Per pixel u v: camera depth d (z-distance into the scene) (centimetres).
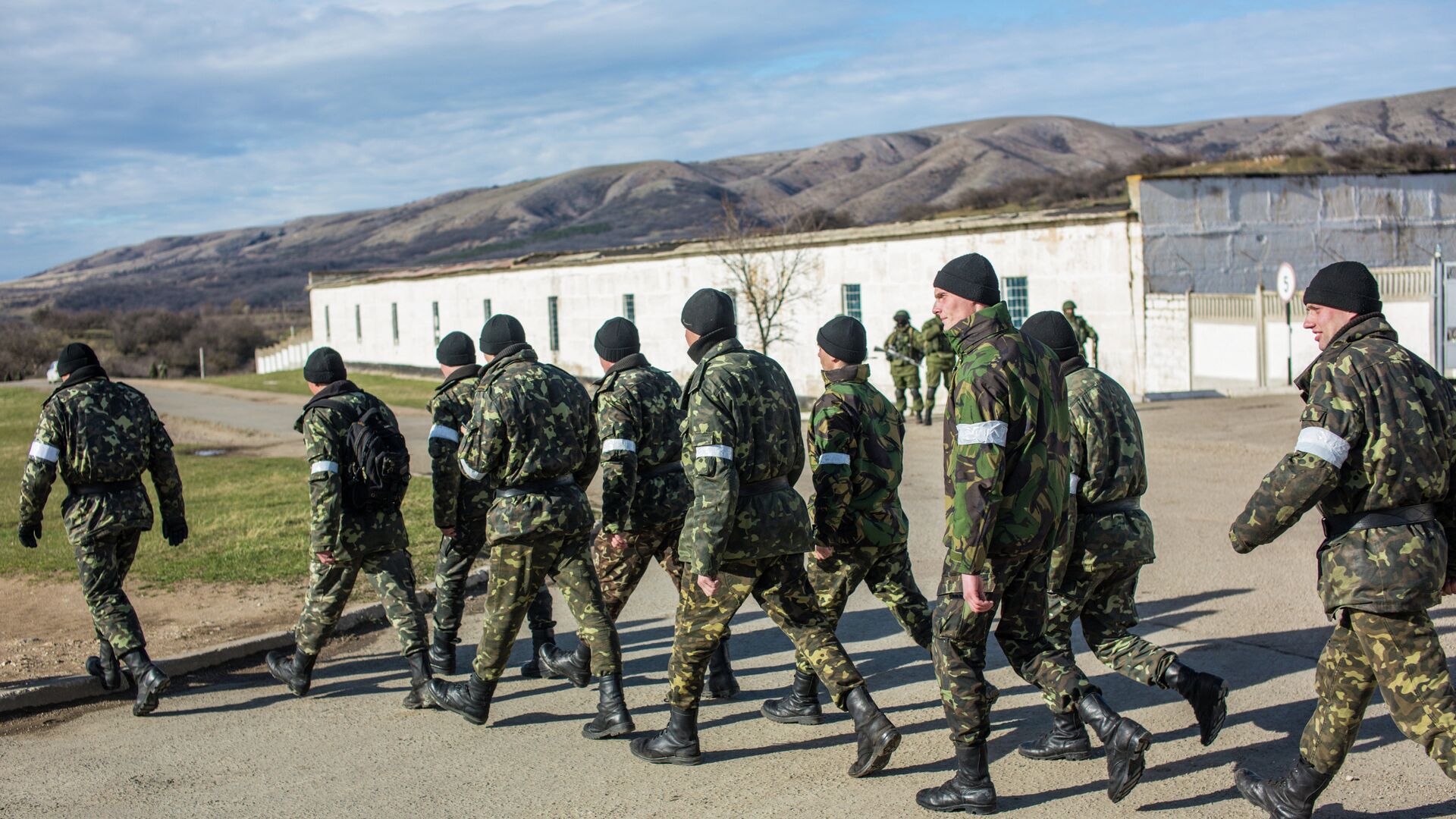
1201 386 2294
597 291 3756
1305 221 2541
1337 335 409
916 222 3056
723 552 483
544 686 661
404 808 486
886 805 471
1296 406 1823
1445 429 395
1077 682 451
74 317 9556
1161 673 494
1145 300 2359
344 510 615
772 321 3058
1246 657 641
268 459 1889
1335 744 413
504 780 514
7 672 683
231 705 638
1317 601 745
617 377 618
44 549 1087
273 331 10269
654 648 728
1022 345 439
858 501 562
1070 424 477
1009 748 531
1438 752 388
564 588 569
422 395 3281
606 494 589
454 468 629
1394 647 391
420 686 616
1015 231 2550
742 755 535
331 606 635
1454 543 405
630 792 495
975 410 423
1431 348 2031
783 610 509
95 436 628
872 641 719
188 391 3853
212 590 878
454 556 660
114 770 540
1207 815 449
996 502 421
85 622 805
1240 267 2456
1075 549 504
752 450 495
